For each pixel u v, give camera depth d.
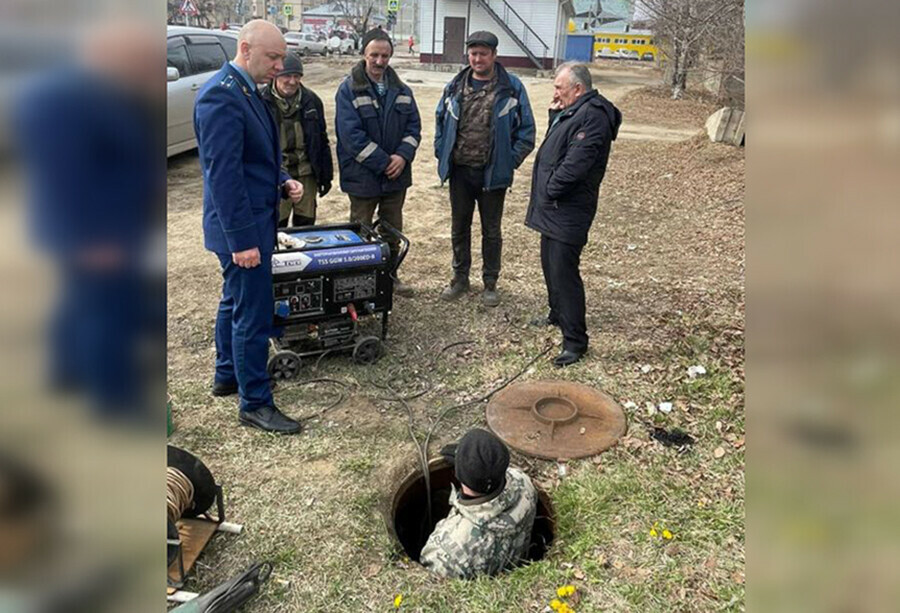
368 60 4.08
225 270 2.94
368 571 2.35
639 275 5.31
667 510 2.62
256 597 2.21
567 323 3.79
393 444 3.10
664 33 17.14
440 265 5.44
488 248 4.55
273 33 2.74
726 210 7.19
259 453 2.99
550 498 2.74
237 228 2.74
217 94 2.64
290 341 3.80
